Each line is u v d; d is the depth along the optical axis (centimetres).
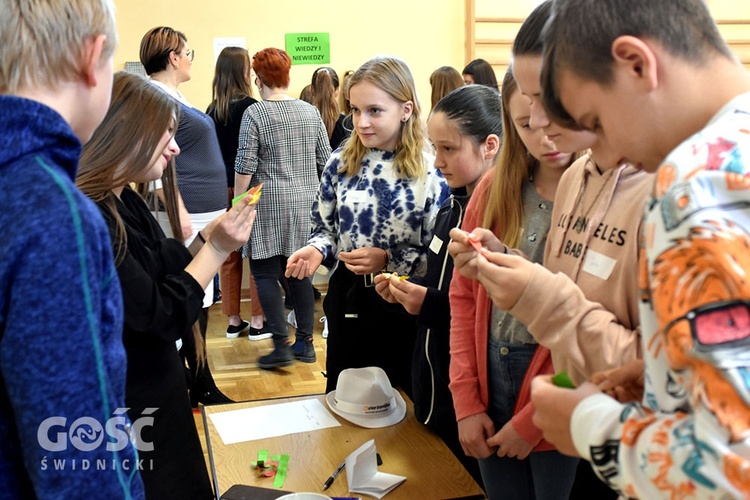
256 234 364
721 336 56
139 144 138
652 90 67
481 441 146
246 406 180
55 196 76
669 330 59
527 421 132
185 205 345
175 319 141
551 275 107
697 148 62
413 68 523
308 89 476
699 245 58
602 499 168
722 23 520
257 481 143
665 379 66
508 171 146
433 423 167
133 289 132
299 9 499
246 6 491
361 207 213
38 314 73
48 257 74
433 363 168
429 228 212
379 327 215
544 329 108
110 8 88
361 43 512
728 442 54
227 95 414
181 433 147
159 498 142
